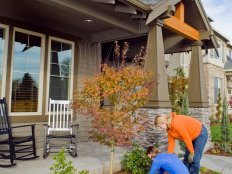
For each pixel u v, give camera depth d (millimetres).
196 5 7660
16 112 6148
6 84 5984
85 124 7398
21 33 6320
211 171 5477
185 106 6500
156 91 5914
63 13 6246
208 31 7984
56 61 7074
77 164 4812
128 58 8898
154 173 3596
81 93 4754
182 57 15000
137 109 4773
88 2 5621
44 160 5078
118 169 5016
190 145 4113
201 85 8070
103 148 6391
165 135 5875
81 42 7762
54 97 6980
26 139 4984
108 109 4566
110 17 6184
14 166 4574
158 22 6117
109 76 4539
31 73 6500
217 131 10594
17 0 5492
